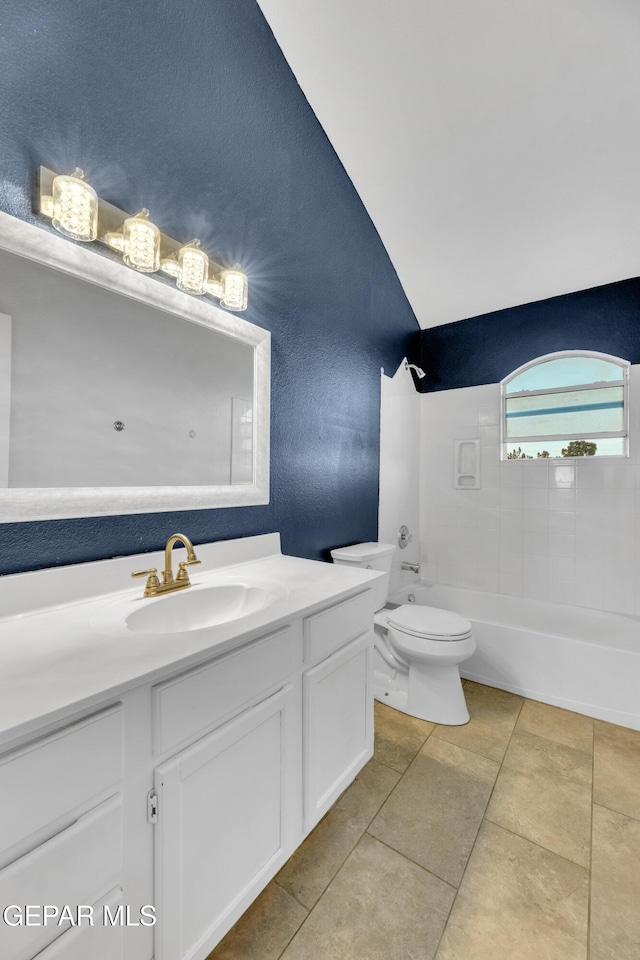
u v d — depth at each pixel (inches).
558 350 101.2
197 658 30.6
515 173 77.2
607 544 95.0
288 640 40.5
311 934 39.0
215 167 56.9
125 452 47.0
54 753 23.1
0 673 26.8
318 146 76.0
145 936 28.6
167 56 50.1
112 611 39.8
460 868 45.8
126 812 27.1
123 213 45.7
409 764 63.0
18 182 37.6
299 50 66.2
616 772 61.3
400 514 110.3
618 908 41.4
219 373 57.7
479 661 88.9
